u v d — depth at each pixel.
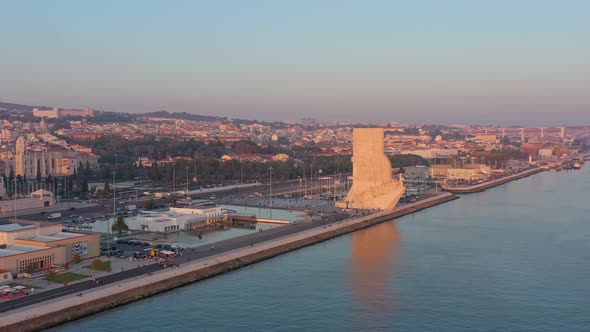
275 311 199.12
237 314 195.62
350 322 189.50
